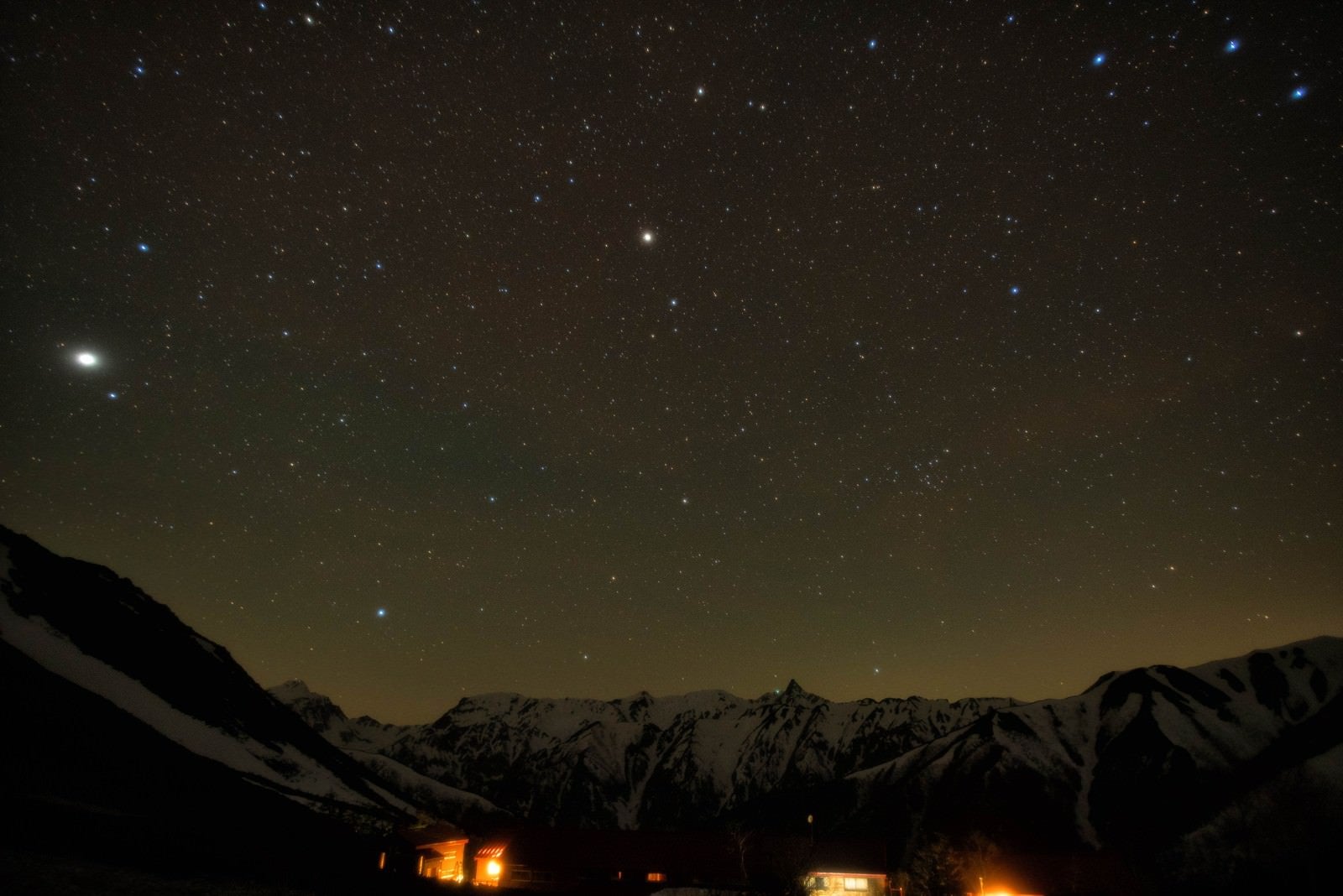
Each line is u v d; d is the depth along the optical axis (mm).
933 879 65812
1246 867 69500
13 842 14664
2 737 24281
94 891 12539
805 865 54031
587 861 54406
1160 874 72188
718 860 54531
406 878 24953
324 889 17781
